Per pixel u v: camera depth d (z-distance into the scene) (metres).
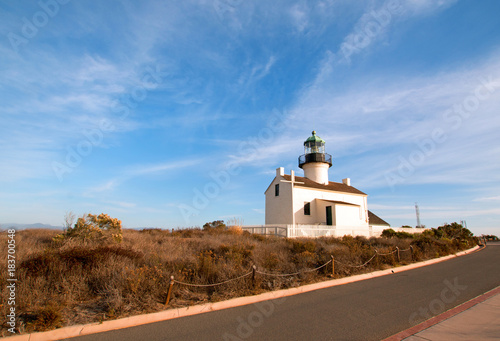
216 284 8.39
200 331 6.04
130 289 7.57
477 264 16.75
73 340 5.52
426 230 36.59
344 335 5.87
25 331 5.59
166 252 11.68
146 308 7.02
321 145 36.97
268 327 6.30
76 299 7.21
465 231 35.69
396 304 8.12
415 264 16.30
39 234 14.24
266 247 14.76
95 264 8.66
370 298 8.79
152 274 8.34
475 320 6.69
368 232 30.09
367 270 13.29
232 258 11.07
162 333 5.91
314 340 5.61
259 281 9.59
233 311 7.43
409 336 5.77
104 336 5.72
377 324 6.50
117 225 13.43
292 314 7.20
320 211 30.80
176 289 8.16
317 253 14.16
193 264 9.80
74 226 12.44
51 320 5.82
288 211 29.67
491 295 9.08
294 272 11.04
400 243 20.52
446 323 6.51
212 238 16.75
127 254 9.87
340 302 8.33
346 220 30.02
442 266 15.94
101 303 7.11
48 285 7.29
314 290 9.83
